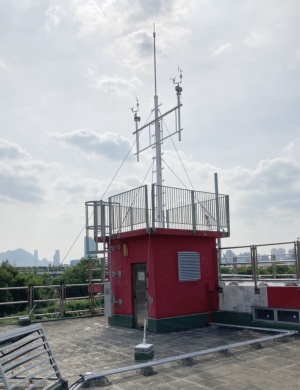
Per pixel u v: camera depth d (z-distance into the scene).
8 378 5.35
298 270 12.34
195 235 13.27
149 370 7.48
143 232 12.41
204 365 7.98
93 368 8.22
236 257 16.41
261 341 9.63
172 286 12.68
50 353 6.76
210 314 13.32
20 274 38.03
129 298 13.38
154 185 12.61
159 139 16.44
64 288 17.09
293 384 6.71
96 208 14.54
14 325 14.83
